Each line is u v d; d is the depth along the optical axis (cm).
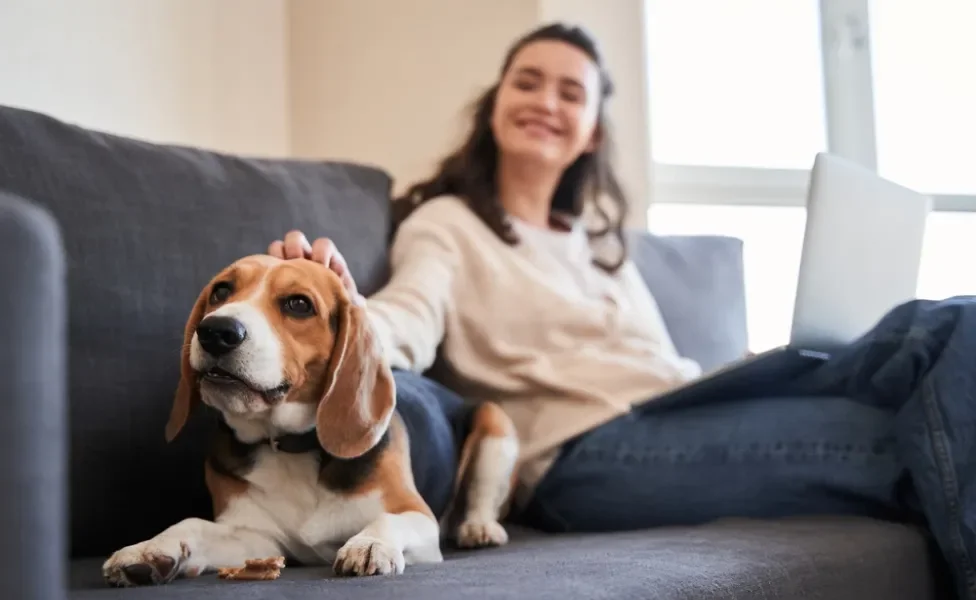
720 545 106
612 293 180
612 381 158
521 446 153
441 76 229
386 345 136
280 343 100
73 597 80
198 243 128
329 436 102
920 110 298
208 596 77
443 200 176
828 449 132
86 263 116
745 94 285
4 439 51
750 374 140
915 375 127
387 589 78
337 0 233
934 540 124
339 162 162
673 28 279
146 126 195
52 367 53
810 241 136
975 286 294
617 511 144
